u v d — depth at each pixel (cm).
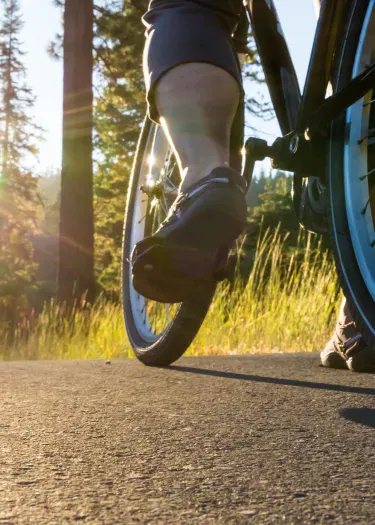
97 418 119
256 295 465
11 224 2955
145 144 229
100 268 2006
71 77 1105
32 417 120
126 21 1230
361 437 105
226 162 139
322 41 133
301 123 139
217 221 133
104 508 70
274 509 70
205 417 121
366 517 68
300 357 246
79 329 620
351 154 132
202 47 140
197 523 66
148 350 210
